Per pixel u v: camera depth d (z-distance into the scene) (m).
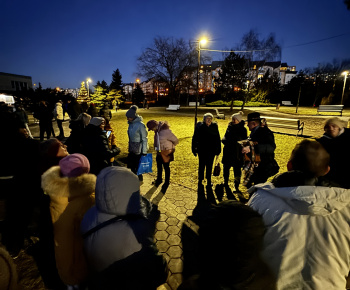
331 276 0.99
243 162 3.97
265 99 36.66
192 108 30.19
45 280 2.24
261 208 1.20
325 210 1.03
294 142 9.14
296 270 1.02
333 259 1.00
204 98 40.97
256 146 3.43
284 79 86.19
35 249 2.62
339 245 1.02
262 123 3.51
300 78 37.94
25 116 8.71
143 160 4.46
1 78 40.81
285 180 1.19
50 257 2.05
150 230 1.34
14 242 2.48
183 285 0.93
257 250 0.89
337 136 2.75
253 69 24.08
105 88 35.84
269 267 1.03
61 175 1.58
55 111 10.05
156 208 3.78
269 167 3.45
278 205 1.14
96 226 1.26
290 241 1.04
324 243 1.02
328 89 35.22
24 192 2.14
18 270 2.35
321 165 1.16
